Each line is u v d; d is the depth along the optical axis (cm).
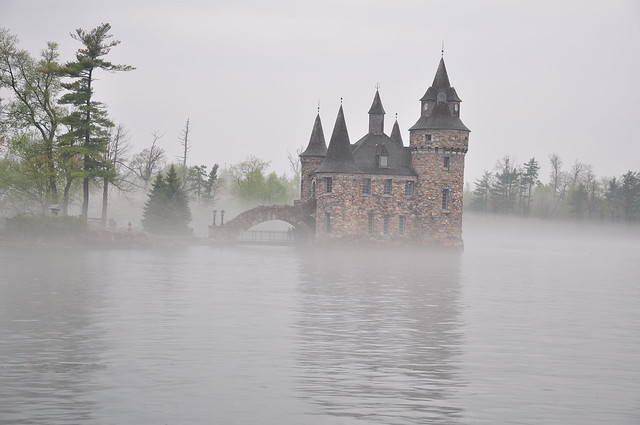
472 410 2784
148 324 4319
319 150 12219
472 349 3825
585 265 9944
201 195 15550
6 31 9188
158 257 8794
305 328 4309
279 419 2658
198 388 2998
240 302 5281
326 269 7962
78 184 9962
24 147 9394
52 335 3953
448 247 11662
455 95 11706
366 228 11469
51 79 9344
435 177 11588
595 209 19512
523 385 3130
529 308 5394
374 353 3675
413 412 2748
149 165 15312
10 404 2758
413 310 5128
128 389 2967
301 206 11519
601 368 3453
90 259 8181
